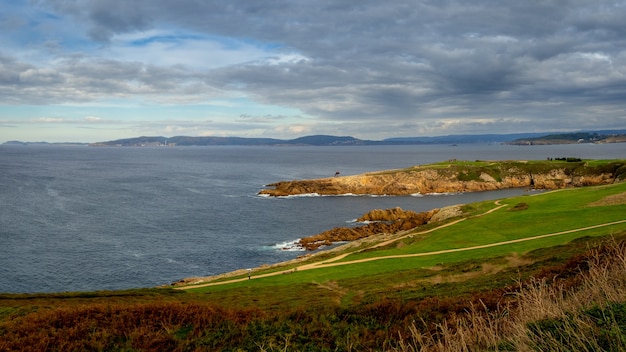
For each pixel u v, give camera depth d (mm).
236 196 131500
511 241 52188
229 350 15891
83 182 164625
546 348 7129
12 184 152500
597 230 50594
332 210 109500
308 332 16859
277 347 15445
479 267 39188
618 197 68188
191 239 77812
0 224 86562
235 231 84812
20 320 20016
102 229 84125
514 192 140875
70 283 55625
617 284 9703
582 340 6949
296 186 140500
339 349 15164
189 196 130250
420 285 34812
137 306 20562
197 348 16156
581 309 8094
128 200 120688
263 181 174375
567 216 60906
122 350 16484
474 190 147000
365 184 144000
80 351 16578
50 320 19438
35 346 16703
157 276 58969
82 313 19922
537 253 40562
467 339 9250
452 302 19703
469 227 63281
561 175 152000
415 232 67500
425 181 148000
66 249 69875
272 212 105438
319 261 55094
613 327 6789
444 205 118188
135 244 73688
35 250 68812
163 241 76062
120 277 58250
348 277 43312
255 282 45219
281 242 77000
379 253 55250
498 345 8320
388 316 18625
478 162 171875
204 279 52844
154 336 17500
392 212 96000
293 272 49031
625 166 139000
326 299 32188
